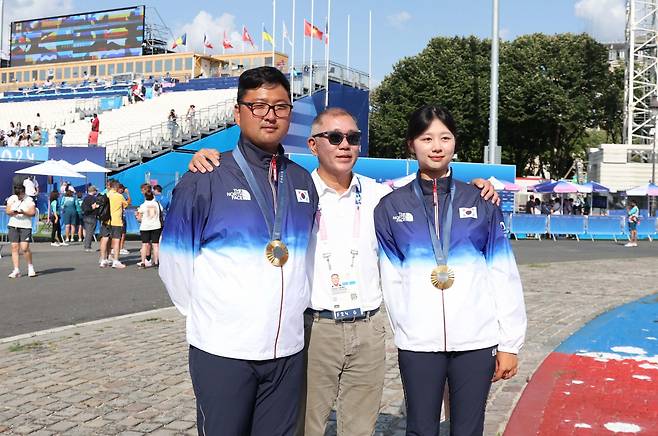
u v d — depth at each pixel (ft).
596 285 40.78
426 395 10.45
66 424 15.11
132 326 26.68
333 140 10.80
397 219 10.64
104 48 212.23
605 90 136.77
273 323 9.05
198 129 95.55
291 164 9.96
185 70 192.65
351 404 11.36
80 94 163.94
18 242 41.24
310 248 10.91
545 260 58.39
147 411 16.07
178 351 22.33
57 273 43.55
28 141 114.83
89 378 18.93
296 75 101.50
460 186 10.82
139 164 90.74
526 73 132.16
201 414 9.15
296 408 9.65
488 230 10.68
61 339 24.12
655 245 81.76
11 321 27.73
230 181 9.19
